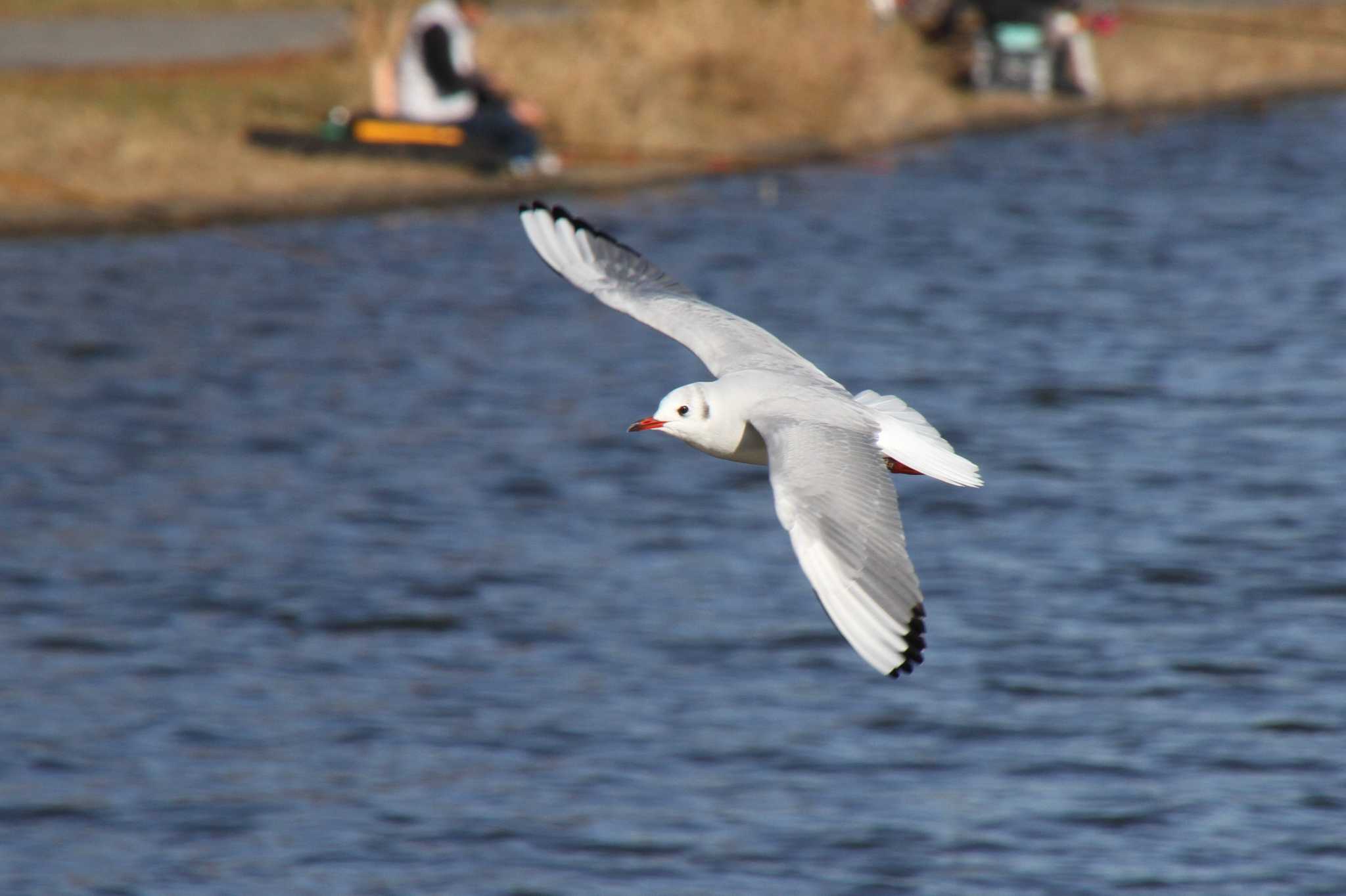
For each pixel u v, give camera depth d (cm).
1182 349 2130
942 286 2386
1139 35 4166
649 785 1111
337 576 1434
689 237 2580
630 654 1302
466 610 1377
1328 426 1842
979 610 1381
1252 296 2389
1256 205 2962
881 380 1962
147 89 2853
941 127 3409
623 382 1975
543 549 1508
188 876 1006
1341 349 2141
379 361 2000
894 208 2839
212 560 1459
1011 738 1173
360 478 1658
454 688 1245
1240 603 1394
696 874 1005
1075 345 2138
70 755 1141
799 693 1243
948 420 1834
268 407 1836
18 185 2466
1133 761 1141
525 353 2064
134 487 1617
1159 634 1336
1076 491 1647
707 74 3269
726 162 3019
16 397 1828
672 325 765
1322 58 4228
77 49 3148
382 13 3011
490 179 2727
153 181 2548
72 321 2069
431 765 1139
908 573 604
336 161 2683
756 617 1377
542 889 991
